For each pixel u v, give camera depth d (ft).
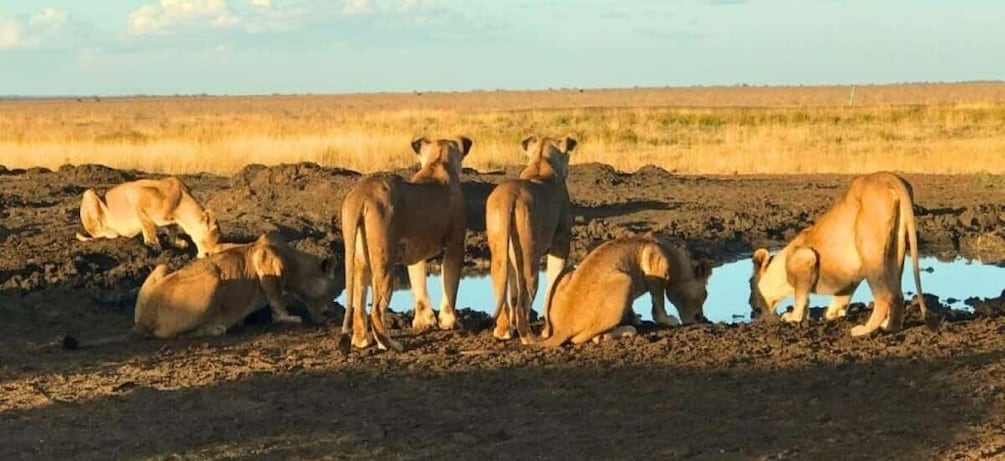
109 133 213.87
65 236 80.89
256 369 49.65
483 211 95.61
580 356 50.21
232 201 100.89
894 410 41.60
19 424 42.83
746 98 547.08
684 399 43.73
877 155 145.28
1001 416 40.40
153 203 75.87
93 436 41.24
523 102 543.39
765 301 59.31
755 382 45.62
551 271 57.82
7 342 55.57
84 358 52.42
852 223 54.24
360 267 52.08
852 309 60.64
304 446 39.60
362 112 362.53
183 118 328.49
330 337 55.57
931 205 106.22
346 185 100.83
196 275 55.88
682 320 57.36
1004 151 146.72
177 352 53.16
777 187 118.52
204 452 39.27
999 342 50.60
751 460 36.99
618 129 217.77
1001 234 88.33
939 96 480.23
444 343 53.57
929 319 52.60
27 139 189.57
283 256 58.08
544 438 39.70
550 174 56.08
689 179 125.90
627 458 37.47
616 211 102.12
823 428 39.91
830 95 563.07
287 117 312.50
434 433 40.60
